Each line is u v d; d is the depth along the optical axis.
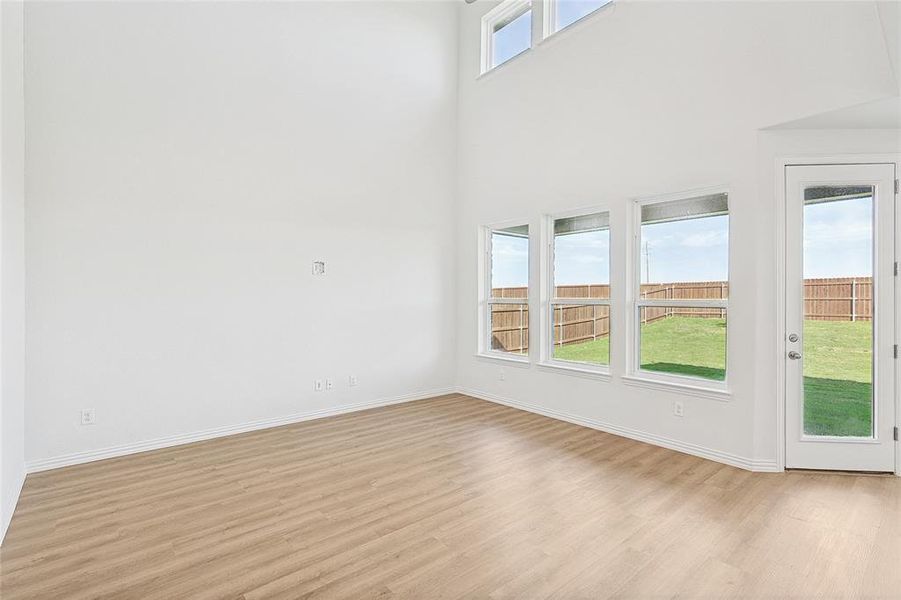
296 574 2.19
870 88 2.81
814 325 3.39
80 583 2.13
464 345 6.04
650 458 3.70
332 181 5.03
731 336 3.54
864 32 2.84
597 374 4.47
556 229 5.06
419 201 5.73
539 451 3.88
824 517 2.70
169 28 4.06
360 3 5.22
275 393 4.67
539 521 2.69
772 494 3.00
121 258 3.85
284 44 4.70
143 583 2.13
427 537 2.52
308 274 4.87
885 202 3.25
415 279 5.71
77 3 3.65
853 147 3.29
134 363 3.91
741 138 3.45
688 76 3.75
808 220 3.40
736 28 3.46
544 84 4.96
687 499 2.95
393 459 3.71
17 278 3.03
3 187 2.55
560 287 5.01
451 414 5.07
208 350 4.28
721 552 2.35
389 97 5.45
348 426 4.64
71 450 3.64
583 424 4.63
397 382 5.57
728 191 3.57
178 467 3.56
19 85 3.16
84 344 3.70
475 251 5.88
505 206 5.44
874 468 3.32
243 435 4.37
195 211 4.20
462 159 6.02
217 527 2.64
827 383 3.38
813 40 3.06
